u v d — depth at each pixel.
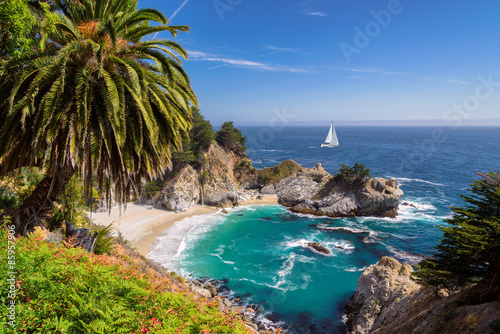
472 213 17.70
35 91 8.31
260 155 182.50
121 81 9.40
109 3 11.18
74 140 8.73
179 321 7.23
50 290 5.90
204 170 74.25
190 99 12.23
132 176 11.73
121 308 6.30
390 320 23.22
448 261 18.06
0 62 8.61
